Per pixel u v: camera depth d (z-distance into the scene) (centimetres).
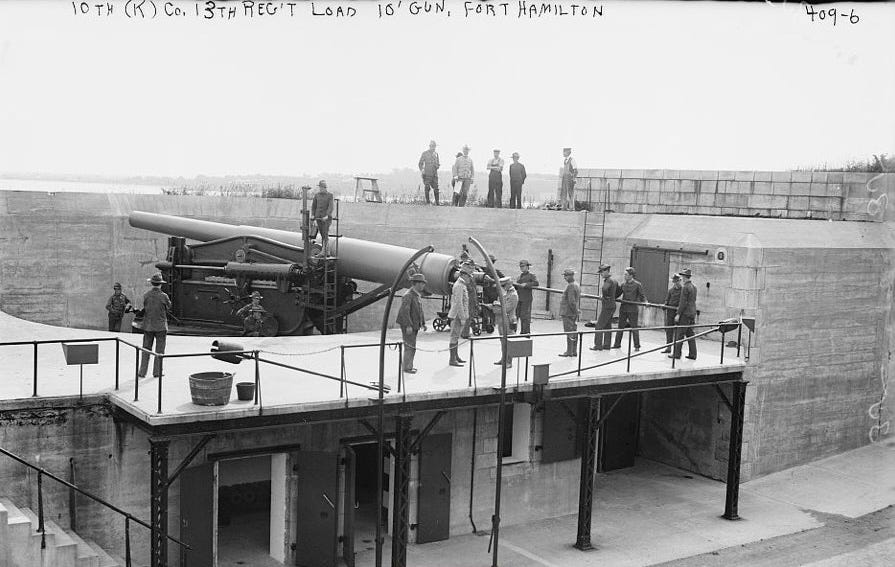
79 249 2766
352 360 1897
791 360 2419
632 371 1914
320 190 2328
